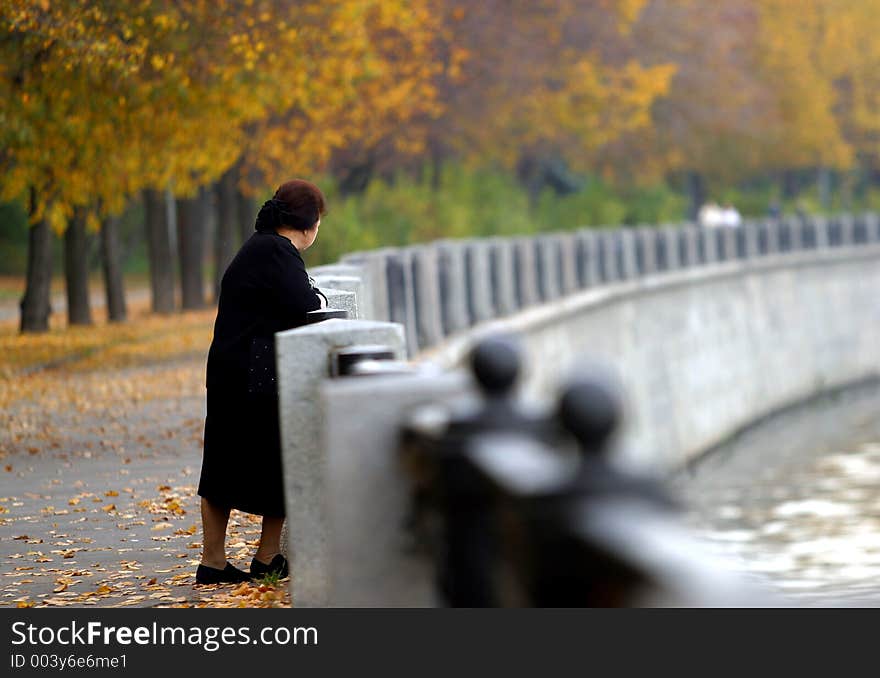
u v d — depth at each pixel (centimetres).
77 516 2459
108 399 4638
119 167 5528
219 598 1616
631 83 11050
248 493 1683
